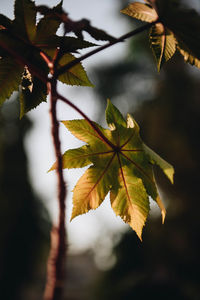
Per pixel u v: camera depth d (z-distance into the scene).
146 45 10.08
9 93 1.00
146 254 8.55
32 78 1.00
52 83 0.89
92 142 1.03
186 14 0.96
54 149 0.86
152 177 0.99
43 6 0.92
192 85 9.29
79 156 1.02
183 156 8.64
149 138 9.23
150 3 0.98
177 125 8.95
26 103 1.01
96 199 1.01
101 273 9.12
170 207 8.74
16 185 14.73
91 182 1.01
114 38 0.95
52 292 0.80
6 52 0.93
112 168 1.03
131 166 1.02
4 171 14.61
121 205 1.02
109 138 1.03
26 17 0.93
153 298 7.30
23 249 14.24
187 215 8.26
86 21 0.93
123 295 7.55
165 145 8.88
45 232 15.27
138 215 1.01
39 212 15.34
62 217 0.83
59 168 0.85
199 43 1.01
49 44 0.95
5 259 13.82
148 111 9.88
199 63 1.05
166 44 1.04
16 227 14.20
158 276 7.67
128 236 9.03
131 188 1.02
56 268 0.81
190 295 7.16
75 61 0.92
